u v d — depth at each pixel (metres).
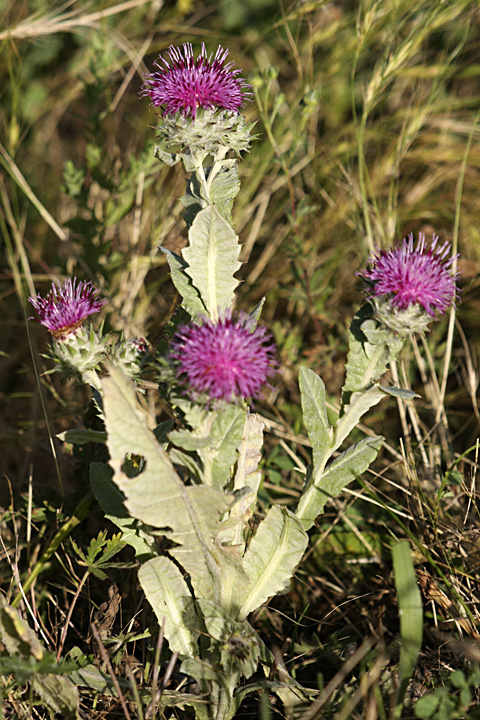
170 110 0.73
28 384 0.94
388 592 0.80
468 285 0.95
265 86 0.94
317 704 0.72
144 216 0.98
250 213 0.99
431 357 0.89
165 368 0.71
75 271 0.94
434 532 0.79
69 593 0.80
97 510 0.82
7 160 0.95
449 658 0.76
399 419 0.90
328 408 0.89
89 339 0.75
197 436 0.71
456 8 0.93
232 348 0.70
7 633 0.72
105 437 0.75
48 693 0.73
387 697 0.74
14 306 0.97
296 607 0.80
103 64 0.96
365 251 0.93
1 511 0.82
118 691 0.72
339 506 0.84
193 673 0.72
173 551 0.72
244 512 0.74
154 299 0.97
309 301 0.92
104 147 1.00
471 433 0.90
